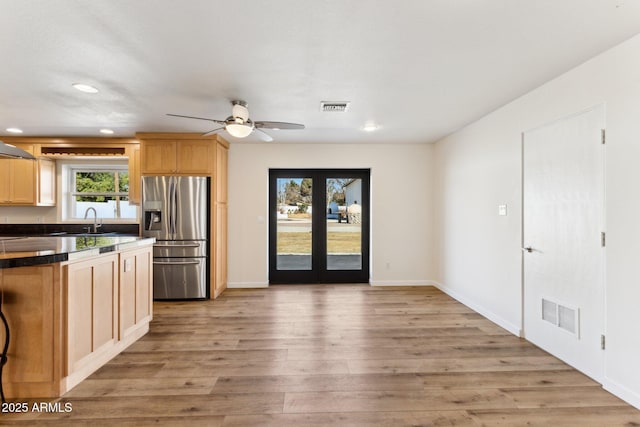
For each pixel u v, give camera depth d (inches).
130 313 123.0
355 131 185.8
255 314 161.0
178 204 186.2
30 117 155.9
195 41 87.4
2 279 87.8
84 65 100.9
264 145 216.7
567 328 108.7
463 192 177.8
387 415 81.7
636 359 84.9
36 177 197.9
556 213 113.3
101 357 107.5
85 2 70.4
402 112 149.4
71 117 156.3
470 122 166.4
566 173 108.6
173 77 110.0
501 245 143.6
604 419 80.2
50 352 88.7
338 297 191.8
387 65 101.7
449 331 138.4
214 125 170.2
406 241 221.5
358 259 228.7
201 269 186.9
